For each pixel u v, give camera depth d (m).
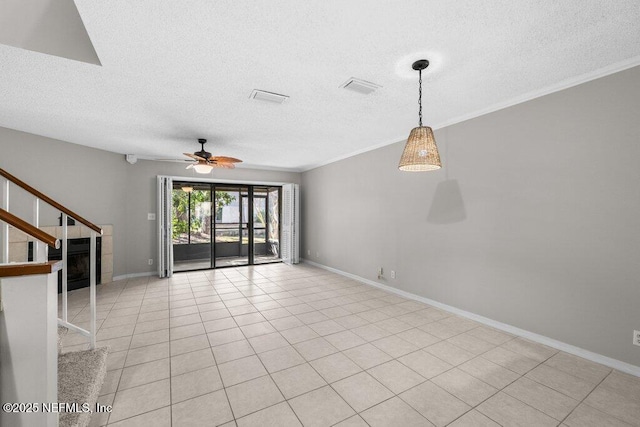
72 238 4.37
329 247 6.03
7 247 1.62
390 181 4.42
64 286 2.10
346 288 4.64
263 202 7.89
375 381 2.09
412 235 4.03
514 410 1.79
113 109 3.03
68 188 4.38
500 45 1.92
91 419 1.67
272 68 2.19
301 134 4.01
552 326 2.60
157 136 4.08
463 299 3.36
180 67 2.16
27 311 1.03
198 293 4.33
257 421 1.68
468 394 1.95
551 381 2.09
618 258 2.22
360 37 1.81
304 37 1.80
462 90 2.62
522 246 2.80
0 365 1.01
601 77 2.29
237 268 6.29
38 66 2.15
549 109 2.59
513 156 2.87
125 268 5.23
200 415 1.73
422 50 1.96
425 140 2.05
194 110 3.06
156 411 1.76
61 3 2.01
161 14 1.57
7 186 1.81
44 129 3.76
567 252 2.50
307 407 1.81
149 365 2.28
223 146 4.69
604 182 2.29
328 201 6.06
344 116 3.27
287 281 5.11
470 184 3.26
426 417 1.72
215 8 1.52
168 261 5.38
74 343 2.63
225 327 3.05
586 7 1.56
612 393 1.95
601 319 2.31
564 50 1.99
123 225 5.18
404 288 4.18
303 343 2.69
